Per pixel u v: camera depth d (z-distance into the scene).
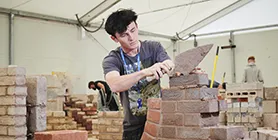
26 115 4.16
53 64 9.52
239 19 12.02
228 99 6.79
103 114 5.88
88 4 9.42
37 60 9.15
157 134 2.39
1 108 4.19
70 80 9.86
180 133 2.30
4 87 4.16
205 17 12.38
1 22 8.42
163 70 2.38
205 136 2.19
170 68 2.37
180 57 2.37
